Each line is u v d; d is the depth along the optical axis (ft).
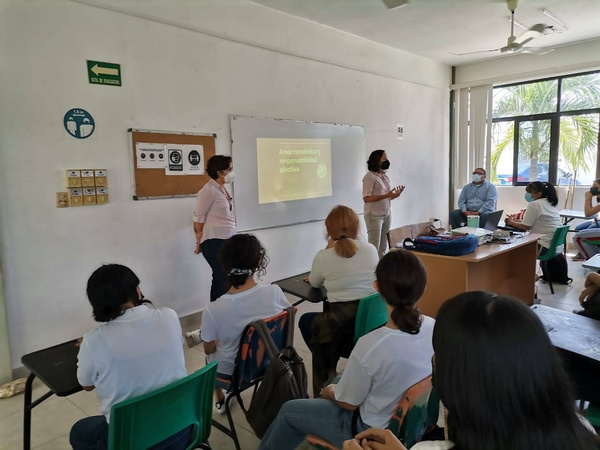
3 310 8.93
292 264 15.79
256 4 13.69
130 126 10.96
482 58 22.24
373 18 15.51
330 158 16.83
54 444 7.16
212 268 11.80
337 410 4.94
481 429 2.01
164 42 11.54
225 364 6.40
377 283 4.81
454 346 2.11
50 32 9.50
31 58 9.27
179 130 12.01
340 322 7.36
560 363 2.05
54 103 9.64
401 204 21.21
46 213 9.65
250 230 14.19
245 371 6.23
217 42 12.78
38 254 9.58
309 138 15.89
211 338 6.27
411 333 4.53
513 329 2.02
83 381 4.63
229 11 12.94
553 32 18.02
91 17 10.12
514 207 24.12
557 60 20.63
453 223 21.17
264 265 7.12
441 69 23.04
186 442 5.01
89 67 10.14
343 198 17.60
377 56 18.74
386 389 4.45
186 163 12.17
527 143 23.54
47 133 9.57
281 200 15.10
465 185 22.43
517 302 2.17
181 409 4.74
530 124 23.31
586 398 5.06
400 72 20.15
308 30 15.52
